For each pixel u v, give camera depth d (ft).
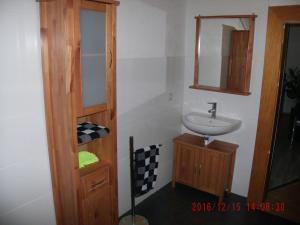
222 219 8.93
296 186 10.98
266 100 8.89
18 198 5.91
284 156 14.02
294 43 18.49
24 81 5.54
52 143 6.11
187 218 8.93
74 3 5.06
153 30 8.64
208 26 9.71
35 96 5.77
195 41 10.09
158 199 9.94
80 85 5.58
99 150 6.98
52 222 6.67
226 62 9.58
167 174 10.92
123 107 8.13
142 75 8.58
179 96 10.64
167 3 9.02
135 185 8.35
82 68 5.66
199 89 10.37
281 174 12.04
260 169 9.41
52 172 6.31
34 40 5.54
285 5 8.18
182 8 9.79
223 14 9.37
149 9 8.33
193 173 10.03
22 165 5.84
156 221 8.75
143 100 8.82
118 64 7.66
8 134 5.49
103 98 6.26
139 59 8.34
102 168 6.59
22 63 5.44
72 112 5.46
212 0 9.48
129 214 8.98
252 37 8.86
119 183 8.57
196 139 10.30
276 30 8.35
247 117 9.57
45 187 6.36
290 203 9.76
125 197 8.90
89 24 5.60
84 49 5.62
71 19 5.02
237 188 10.27
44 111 5.98
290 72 17.57
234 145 9.83
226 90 9.70
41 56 5.67
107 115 6.52
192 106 10.77
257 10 8.73
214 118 10.03
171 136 10.66
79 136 5.98
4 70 5.21
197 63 10.20
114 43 6.13
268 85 8.77
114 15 5.98
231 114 9.91
